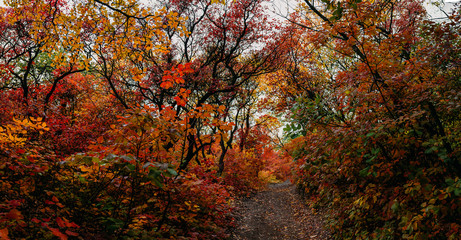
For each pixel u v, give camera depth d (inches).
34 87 521.7
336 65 493.4
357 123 143.9
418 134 132.9
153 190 162.1
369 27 144.6
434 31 137.6
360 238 168.1
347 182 181.9
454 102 116.6
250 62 498.3
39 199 117.3
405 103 134.4
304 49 514.3
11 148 110.2
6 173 110.4
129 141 126.3
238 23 426.6
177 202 178.2
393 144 133.7
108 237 130.2
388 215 134.0
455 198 102.7
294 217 394.0
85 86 621.6
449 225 105.3
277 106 541.3
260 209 467.5
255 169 797.9
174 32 396.2
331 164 175.8
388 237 143.1
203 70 394.9
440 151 120.3
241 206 462.3
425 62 134.3
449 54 130.6
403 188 133.6
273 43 468.1
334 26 150.8
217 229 251.0
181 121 147.9
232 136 631.8
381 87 147.8
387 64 150.7
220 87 405.4
